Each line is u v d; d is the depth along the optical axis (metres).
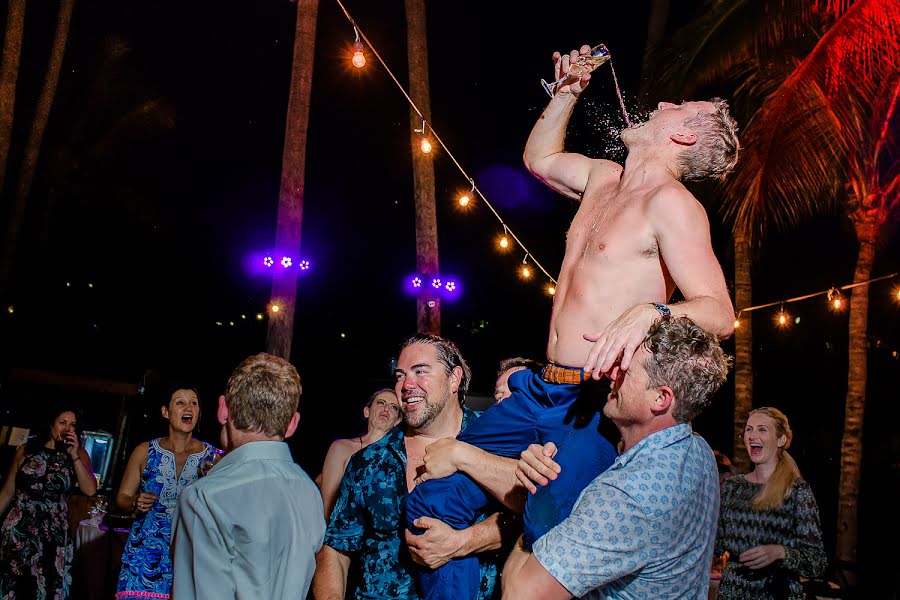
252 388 2.99
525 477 2.34
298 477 2.97
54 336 19.67
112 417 14.59
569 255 2.54
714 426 16.52
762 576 4.54
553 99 2.92
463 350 18.66
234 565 2.72
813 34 10.86
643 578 2.04
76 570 7.39
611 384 2.24
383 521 3.12
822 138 9.59
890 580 10.61
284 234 9.45
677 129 2.50
